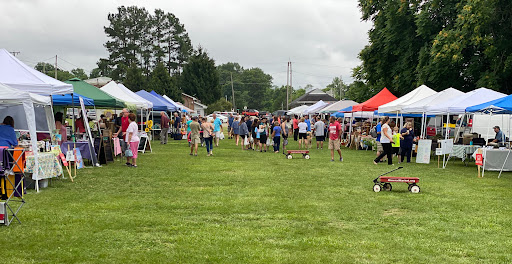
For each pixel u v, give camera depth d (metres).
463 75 24.95
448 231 6.76
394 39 28.16
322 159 17.81
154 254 5.57
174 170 13.66
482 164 13.09
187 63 79.25
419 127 28.72
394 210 8.23
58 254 5.50
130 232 6.52
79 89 17.77
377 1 29.75
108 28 73.75
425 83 26.02
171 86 65.31
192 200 8.96
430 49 25.17
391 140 15.78
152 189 10.23
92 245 5.88
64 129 14.43
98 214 7.61
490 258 5.54
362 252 5.71
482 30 22.91
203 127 18.92
